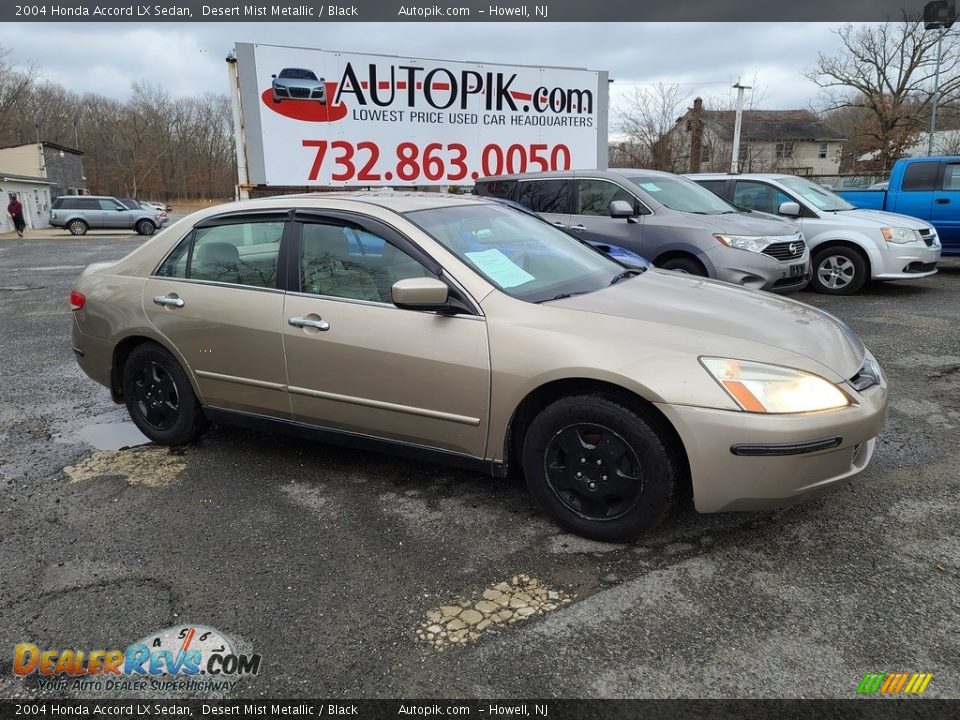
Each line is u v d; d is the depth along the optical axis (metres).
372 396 3.31
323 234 3.50
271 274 3.61
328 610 2.57
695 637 2.37
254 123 9.97
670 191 7.77
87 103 80.94
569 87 12.12
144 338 4.11
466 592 2.66
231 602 2.63
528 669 2.24
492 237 3.60
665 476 2.76
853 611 2.47
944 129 37.97
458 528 3.14
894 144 37.28
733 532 3.02
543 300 3.14
